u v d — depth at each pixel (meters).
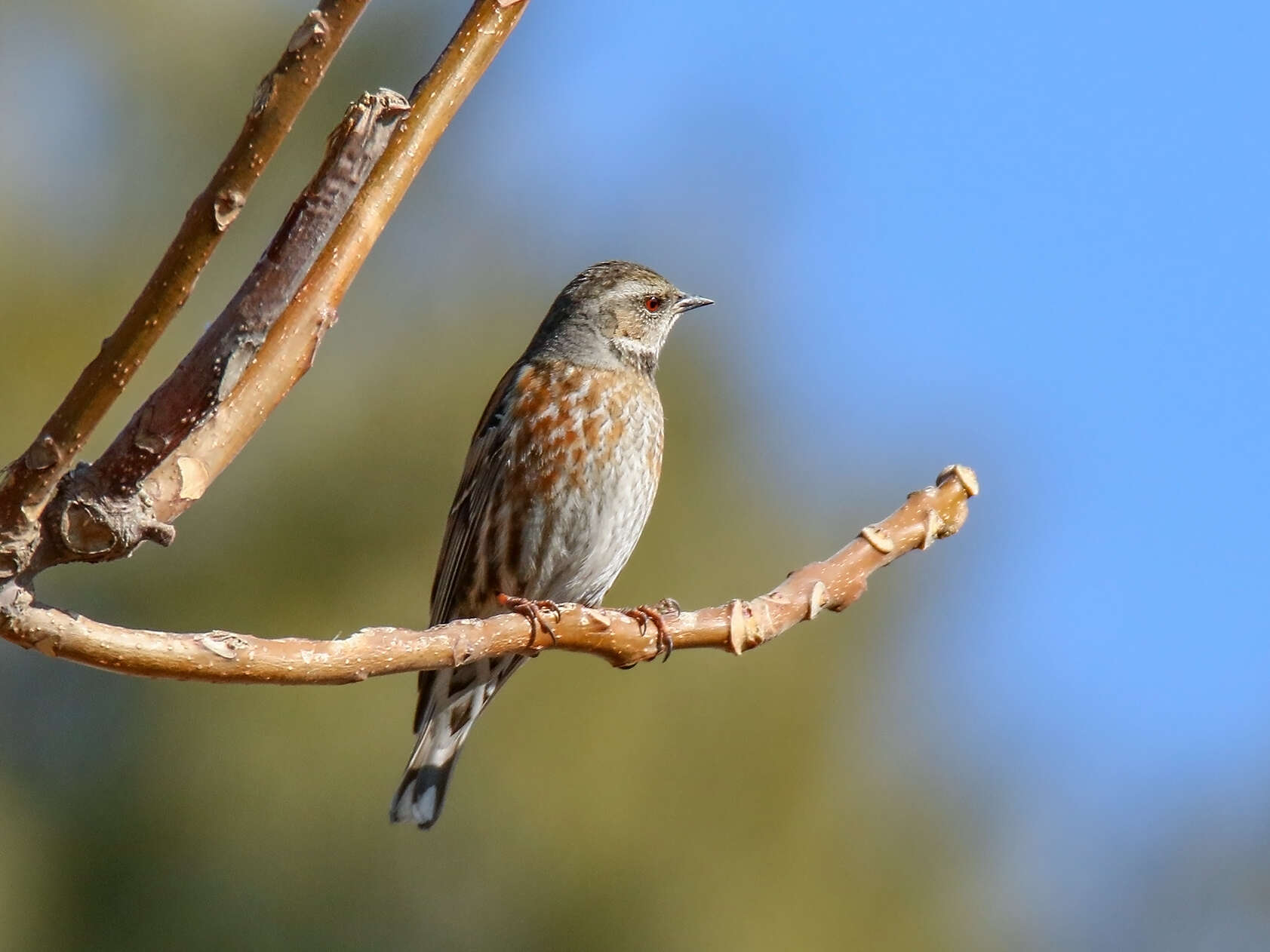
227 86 16.62
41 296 15.48
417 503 15.83
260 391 3.90
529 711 14.52
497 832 14.16
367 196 3.96
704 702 14.95
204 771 14.02
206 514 15.07
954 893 14.77
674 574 15.84
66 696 14.16
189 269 3.35
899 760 15.31
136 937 13.62
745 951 14.23
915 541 5.37
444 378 16.38
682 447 16.33
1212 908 13.66
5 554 3.60
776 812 14.77
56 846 13.75
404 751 14.32
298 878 13.83
